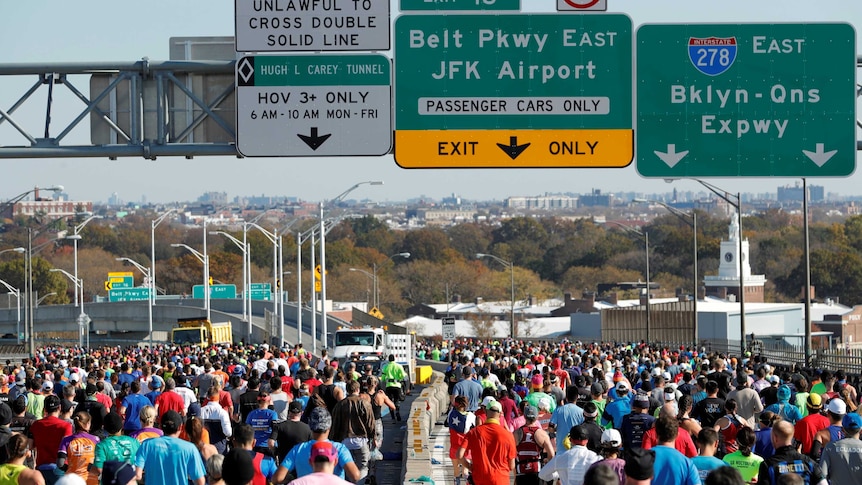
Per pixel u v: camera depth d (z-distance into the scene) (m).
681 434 18.61
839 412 20.11
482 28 28.83
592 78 29.06
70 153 29.33
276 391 27.38
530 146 28.97
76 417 20.25
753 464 17.89
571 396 23.39
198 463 17.73
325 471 14.04
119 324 174.88
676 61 29.44
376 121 28.78
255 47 28.48
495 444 20.06
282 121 28.73
